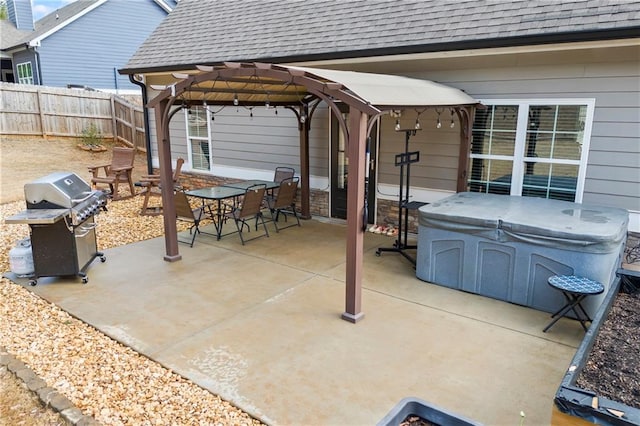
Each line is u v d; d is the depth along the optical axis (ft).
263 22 27.58
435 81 21.15
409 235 23.31
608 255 13.52
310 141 26.89
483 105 19.40
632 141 16.92
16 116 45.44
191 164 34.19
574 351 12.37
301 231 24.54
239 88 19.75
